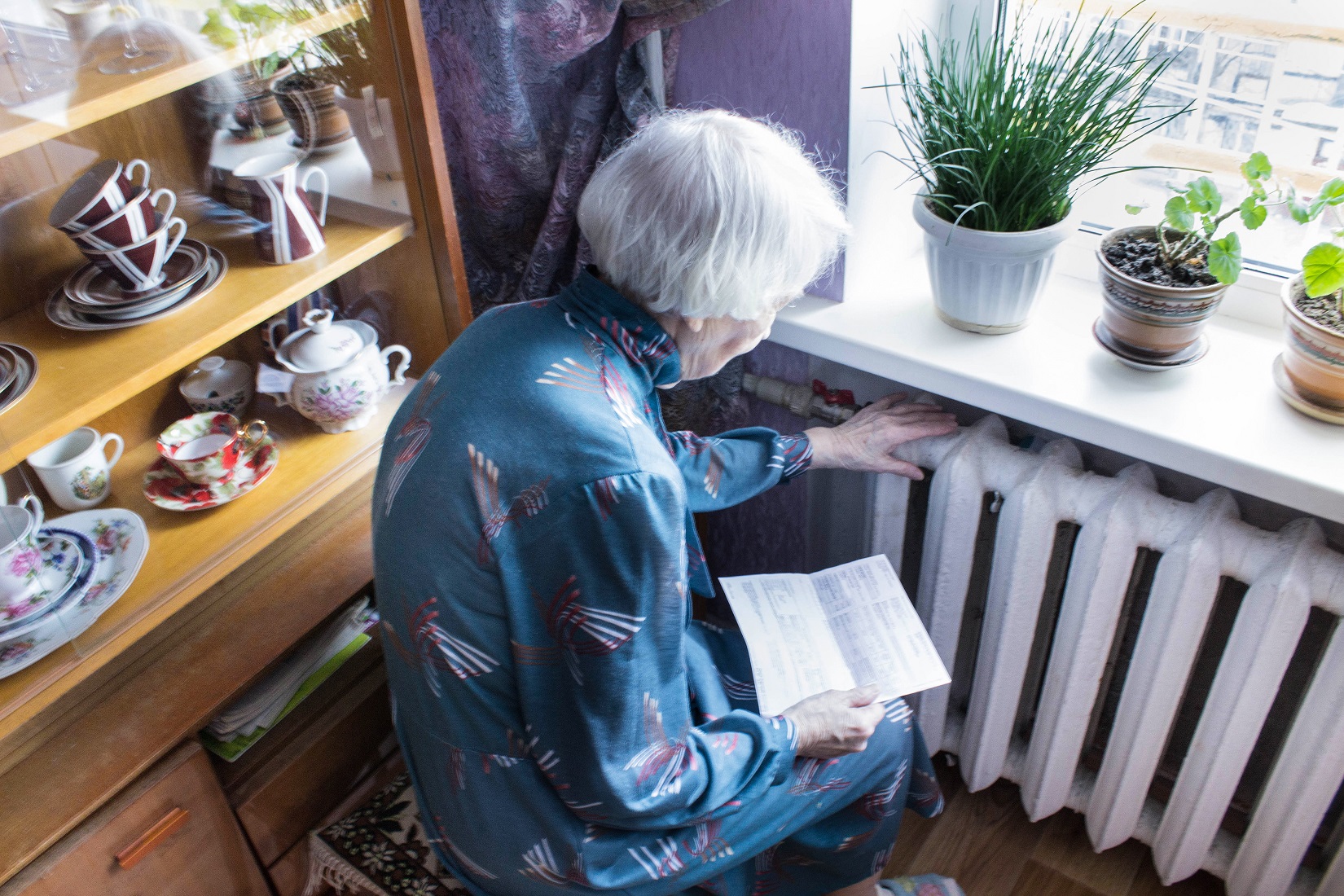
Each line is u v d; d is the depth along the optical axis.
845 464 1.31
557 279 1.49
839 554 1.68
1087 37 1.27
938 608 1.40
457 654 0.94
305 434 1.33
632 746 0.97
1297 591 1.07
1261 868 1.32
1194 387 1.19
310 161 1.17
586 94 1.30
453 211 1.23
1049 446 1.28
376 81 1.12
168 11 1.00
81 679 1.06
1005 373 1.23
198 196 1.16
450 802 1.04
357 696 1.31
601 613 0.90
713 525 1.85
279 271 1.19
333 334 1.28
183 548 1.17
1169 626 1.18
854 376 1.51
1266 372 1.21
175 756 1.10
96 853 1.05
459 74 1.25
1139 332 1.16
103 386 1.03
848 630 1.28
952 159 1.17
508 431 0.89
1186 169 1.28
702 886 1.23
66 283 1.11
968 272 1.21
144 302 1.11
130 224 1.07
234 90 1.09
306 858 1.33
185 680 1.12
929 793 1.40
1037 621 1.48
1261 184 1.09
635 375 0.97
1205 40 1.20
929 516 1.33
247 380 1.33
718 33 1.28
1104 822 1.43
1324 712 1.12
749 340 1.03
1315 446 1.09
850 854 1.29
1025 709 1.59
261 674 1.16
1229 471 1.10
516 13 1.17
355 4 1.07
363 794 1.38
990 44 1.15
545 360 0.92
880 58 1.24
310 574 1.25
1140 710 1.27
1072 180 1.14
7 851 0.98
